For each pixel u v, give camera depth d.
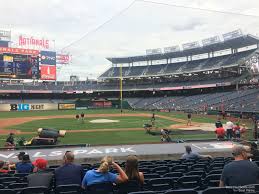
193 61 91.44
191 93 92.75
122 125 41.72
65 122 47.38
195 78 90.31
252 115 46.84
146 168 10.34
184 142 21.33
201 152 17.22
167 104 84.56
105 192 6.98
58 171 7.71
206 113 61.84
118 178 7.09
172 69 93.56
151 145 19.91
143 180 7.48
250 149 10.92
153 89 93.00
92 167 10.72
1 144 26.81
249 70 74.19
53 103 88.19
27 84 96.31
